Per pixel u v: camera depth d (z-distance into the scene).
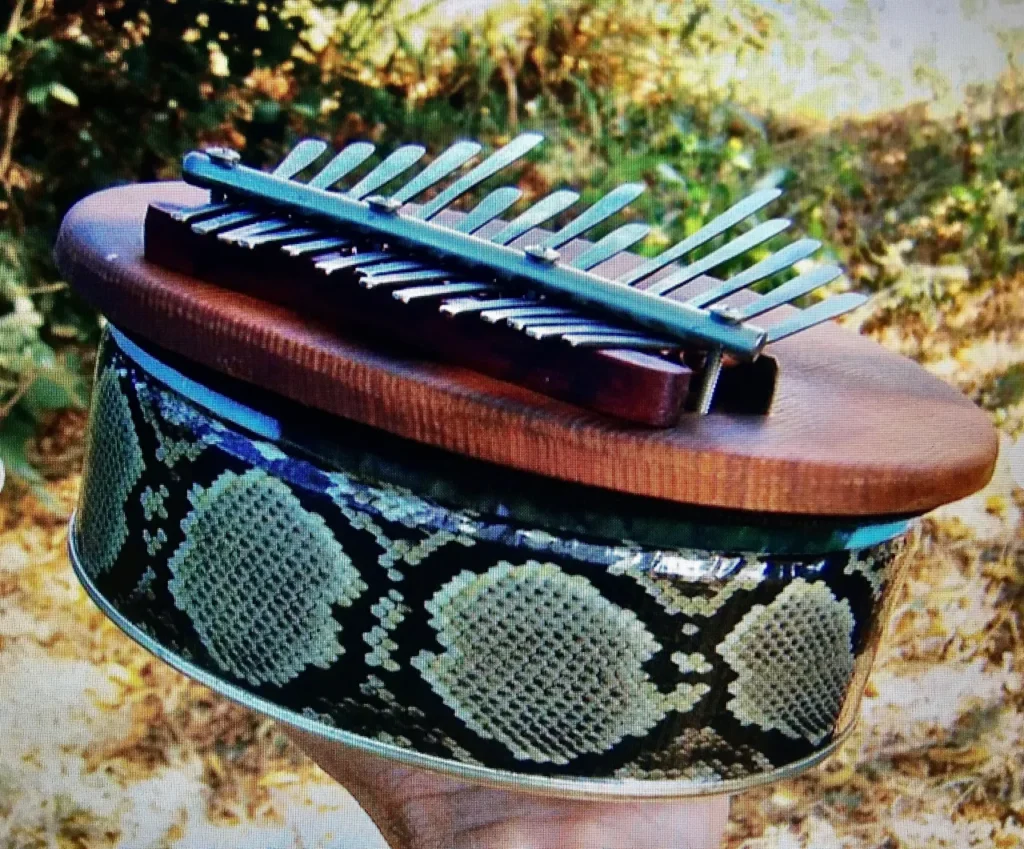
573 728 0.28
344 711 0.29
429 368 0.27
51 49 0.65
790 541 0.28
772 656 0.29
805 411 0.30
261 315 0.29
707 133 0.92
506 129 0.85
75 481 0.69
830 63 0.99
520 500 0.27
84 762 0.61
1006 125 0.99
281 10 0.71
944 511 0.80
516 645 0.28
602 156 0.86
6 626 0.65
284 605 0.29
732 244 0.28
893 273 0.90
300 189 0.31
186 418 0.30
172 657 0.31
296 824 0.62
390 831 0.38
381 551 0.28
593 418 0.26
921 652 0.75
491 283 0.29
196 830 0.60
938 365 0.88
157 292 0.30
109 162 0.69
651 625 0.28
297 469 0.29
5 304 0.64
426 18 0.87
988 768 0.71
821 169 0.92
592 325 0.27
